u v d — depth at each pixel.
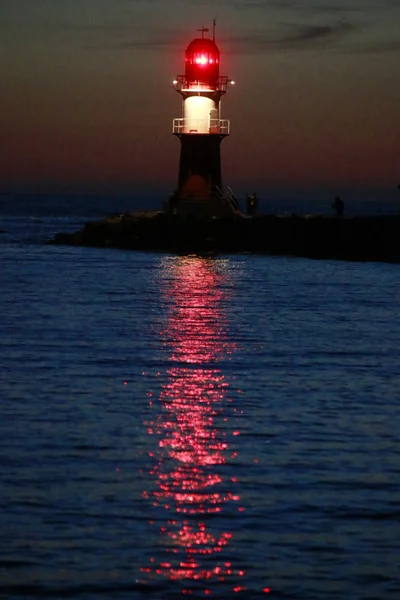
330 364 69.00
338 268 167.50
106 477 40.59
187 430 48.81
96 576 31.36
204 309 103.75
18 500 37.50
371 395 58.09
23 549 33.09
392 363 69.69
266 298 116.38
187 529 34.97
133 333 83.81
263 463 42.94
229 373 65.06
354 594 30.42
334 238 197.88
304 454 44.47
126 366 67.06
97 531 34.69
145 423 50.19
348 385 61.12
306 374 64.88
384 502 37.84
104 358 70.25
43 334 82.19
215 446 45.75
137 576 31.41
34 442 45.91
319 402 55.84
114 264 173.38
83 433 47.81
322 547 33.56
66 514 36.16
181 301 111.81
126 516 36.09
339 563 32.41
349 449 45.44
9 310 100.00
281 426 49.84
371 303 111.94
